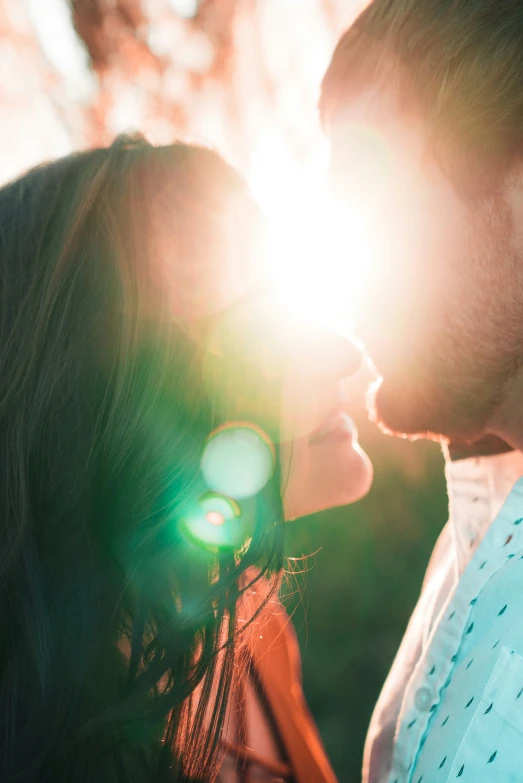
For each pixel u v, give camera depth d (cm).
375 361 124
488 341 108
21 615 107
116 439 112
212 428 121
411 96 111
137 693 108
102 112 367
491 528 107
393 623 345
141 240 119
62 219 119
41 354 114
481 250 107
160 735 115
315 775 144
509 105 101
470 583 106
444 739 95
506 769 84
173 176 123
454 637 105
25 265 119
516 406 111
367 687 323
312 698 321
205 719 125
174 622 113
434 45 107
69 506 110
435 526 359
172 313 118
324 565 352
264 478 127
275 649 152
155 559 114
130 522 113
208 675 118
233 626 120
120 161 123
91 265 117
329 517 354
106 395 113
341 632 344
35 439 111
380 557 356
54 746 104
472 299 109
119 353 114
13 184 128
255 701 146
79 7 354
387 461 361
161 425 115
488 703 90
